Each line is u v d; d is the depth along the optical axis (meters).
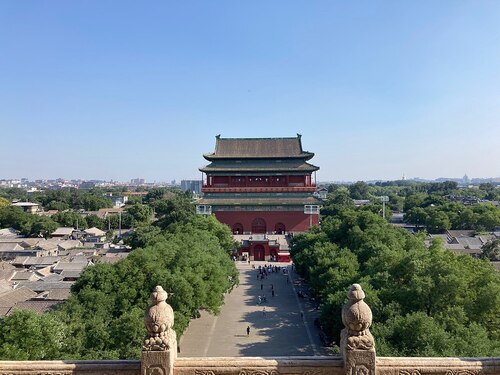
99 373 11.01
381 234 63.69
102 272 44.62
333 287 47.78
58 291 71.75
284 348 49.53
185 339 52.84
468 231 136.12
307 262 66.81
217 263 52.88
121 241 148.38
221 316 62.56
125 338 34.69
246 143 125.00
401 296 38.28
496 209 150.38
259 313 64.06
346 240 70.38
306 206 110.75
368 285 41.09
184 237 66.12
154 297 10.92
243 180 117.06
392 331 31.55
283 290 78.56
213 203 112.38
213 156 117.12
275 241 107.25
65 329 33.22
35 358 29.44
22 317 30.61
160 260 47.28
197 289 43.81
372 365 10.52
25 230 153.25
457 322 32.53
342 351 11.05
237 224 113.06
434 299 36.66
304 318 61.31
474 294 36.94
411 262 41.69
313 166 114.75
